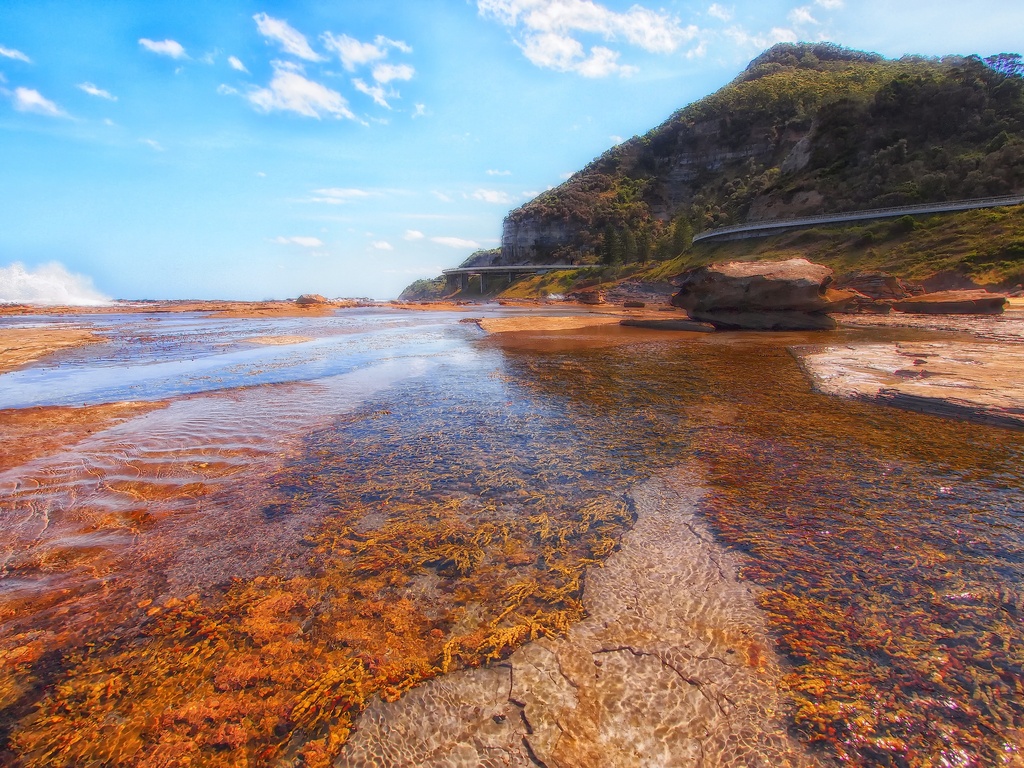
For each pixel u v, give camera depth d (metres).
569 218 139.12
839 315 33.56
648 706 2.72
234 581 4.00
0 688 2.92
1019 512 4.82
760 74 166.75
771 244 66.56
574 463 6.44
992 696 2.70
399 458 6.78
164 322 35.66
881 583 3.72
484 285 138.12
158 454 7.05
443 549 4.41
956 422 7.96
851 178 70.00
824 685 2.80
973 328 23.83
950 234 47.84
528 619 3.45
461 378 12.60
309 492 5.73
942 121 67.12
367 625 3.43
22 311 48.00
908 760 2.37
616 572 3.97
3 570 4.21
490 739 2.56
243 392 11.13
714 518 4.82
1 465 6.64
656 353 16.89
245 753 2.52
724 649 3.09
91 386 12.00
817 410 8.84
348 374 13.44
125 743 2.57
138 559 4.36
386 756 2.49
